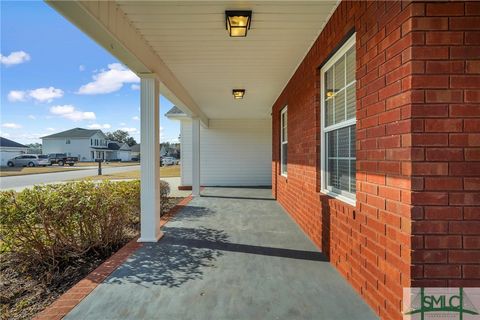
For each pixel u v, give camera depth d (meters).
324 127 3.58
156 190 3.94
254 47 3.73
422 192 1.65
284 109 6.51
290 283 2.62
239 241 3.90
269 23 3.08
